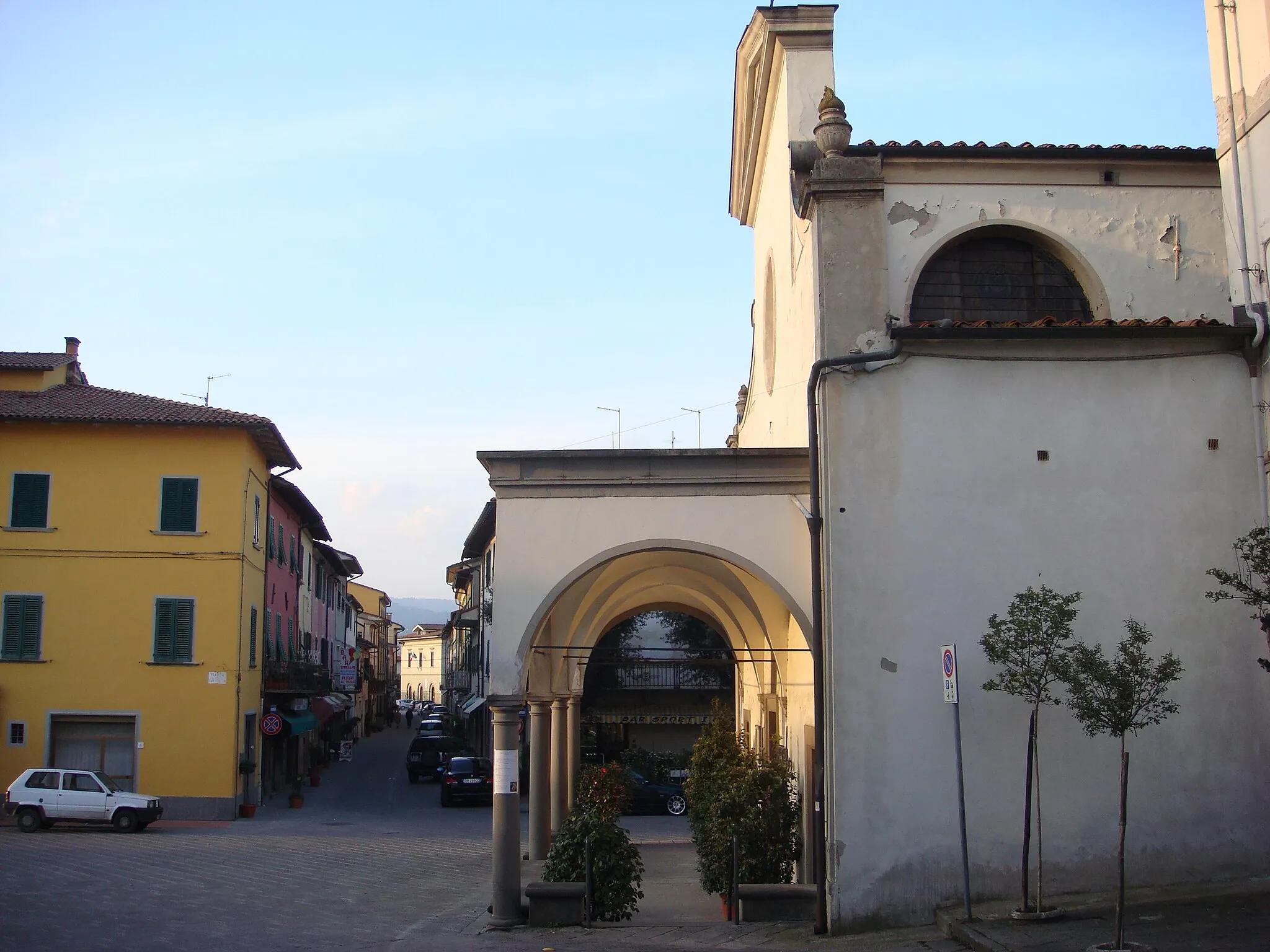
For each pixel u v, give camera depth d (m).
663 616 44.91
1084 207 14.26
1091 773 12.34
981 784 12.32
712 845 15.12
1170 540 12.78
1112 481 12.85
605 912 14.15
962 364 12.99
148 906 15.95
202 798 30.17
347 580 70.31
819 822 12.41
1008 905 11.84
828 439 12.86
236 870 20.25
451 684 88.12
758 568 13.79
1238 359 13.06
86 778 27.20
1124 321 13.37
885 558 12.67
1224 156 13.45
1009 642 11.06
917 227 14.04
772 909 13.73
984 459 12.86
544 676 19.94
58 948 12.59
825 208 13.39
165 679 30.53
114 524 30.94
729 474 13.99
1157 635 12.60
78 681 30.30
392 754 60.97
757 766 15.64
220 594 31.02
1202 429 12.95
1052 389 12.98
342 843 25.20
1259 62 12.83
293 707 38.88
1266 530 11.30
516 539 14.03
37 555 30.61
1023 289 14.38
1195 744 12.42
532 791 19.92
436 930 13.87
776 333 18.05
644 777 34.75
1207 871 12.22
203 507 31.28
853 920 12.12
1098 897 11.88
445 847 24.58
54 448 31.05
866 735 12.38
